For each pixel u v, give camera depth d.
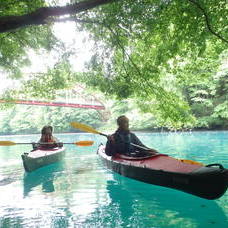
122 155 6.37
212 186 4.11
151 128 25.83
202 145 12.00
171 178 4.68
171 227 3.39
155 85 7.44
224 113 22.66
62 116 39.31
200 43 5.68
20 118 42.94
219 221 3.54
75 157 9.99
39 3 5.83
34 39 8.36
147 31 6.02
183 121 7.64
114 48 6.89
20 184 5.99
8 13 5.88
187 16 5.34
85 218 3.77
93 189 5.27
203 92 23.53
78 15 6.10
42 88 10.98
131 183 5.63
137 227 3.42
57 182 6.04
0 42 7.91
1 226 3.59
